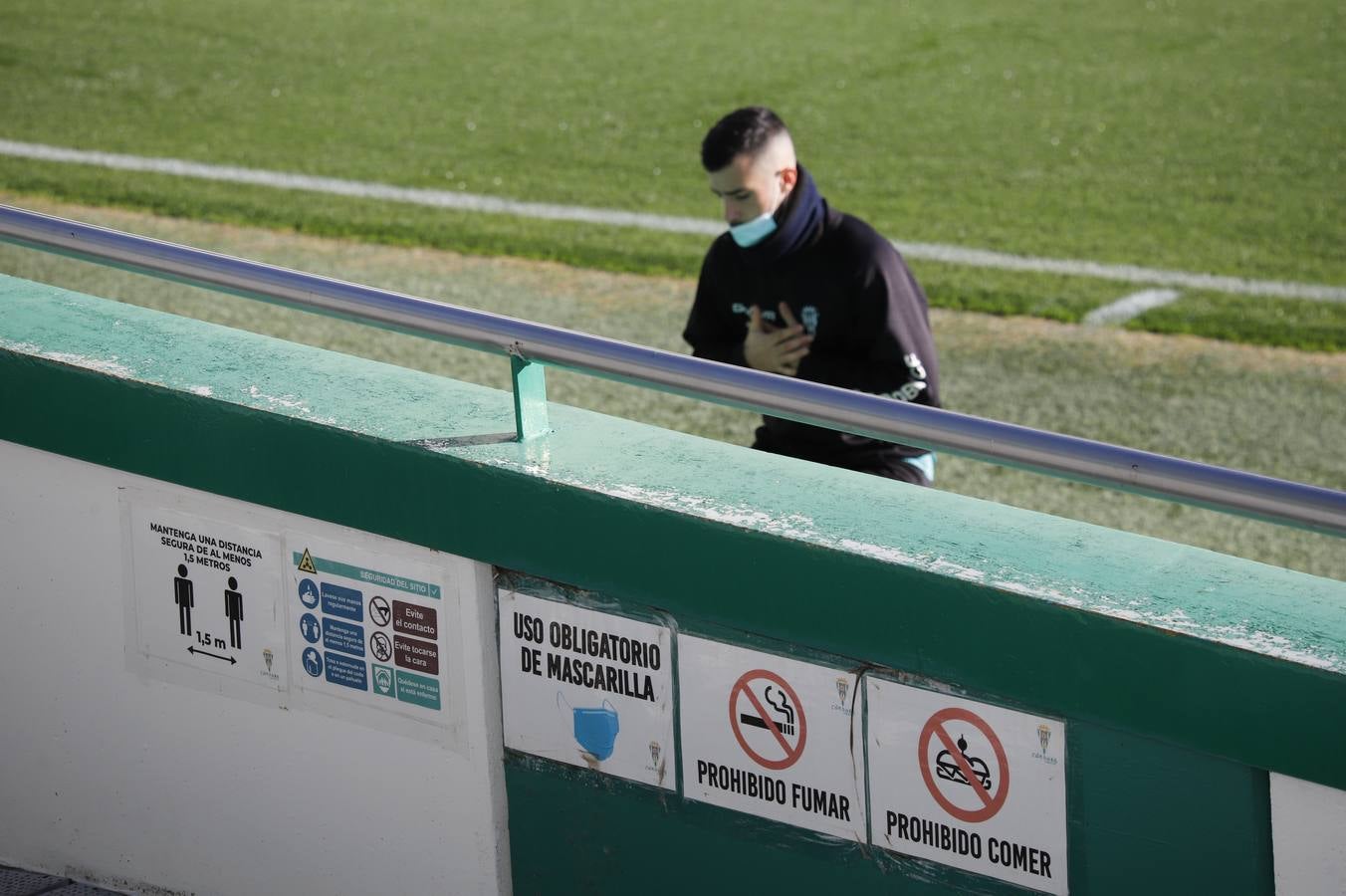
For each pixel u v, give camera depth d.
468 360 25.14
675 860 9.79
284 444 10.18
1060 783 8.20
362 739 10.76
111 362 10.88
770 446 13.83
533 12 49.84
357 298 9.84
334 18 48.72
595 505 9.12
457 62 45.00
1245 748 7.50
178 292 27.27
